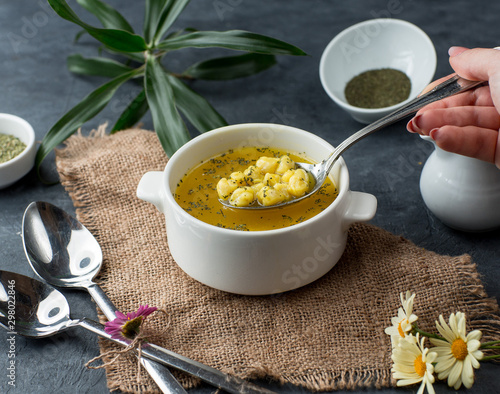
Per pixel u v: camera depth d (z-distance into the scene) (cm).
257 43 73
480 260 64
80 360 58
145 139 74
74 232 65
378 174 72
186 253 59
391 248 64
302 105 80
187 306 61
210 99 81
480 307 60
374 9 91
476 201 62
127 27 82
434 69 77
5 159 72
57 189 72
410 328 54
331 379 56
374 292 61
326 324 59
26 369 58
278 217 61
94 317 61
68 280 62
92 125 79
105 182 70
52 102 81
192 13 92
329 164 61
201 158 65
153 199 61
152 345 57
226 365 57
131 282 63
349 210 59
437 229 67
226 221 61
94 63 83
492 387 56
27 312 60
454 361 54
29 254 63
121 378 56
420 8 91
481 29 87
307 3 93
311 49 86
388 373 56
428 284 61
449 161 62
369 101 78
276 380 57
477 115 59
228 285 59
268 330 59
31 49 88
